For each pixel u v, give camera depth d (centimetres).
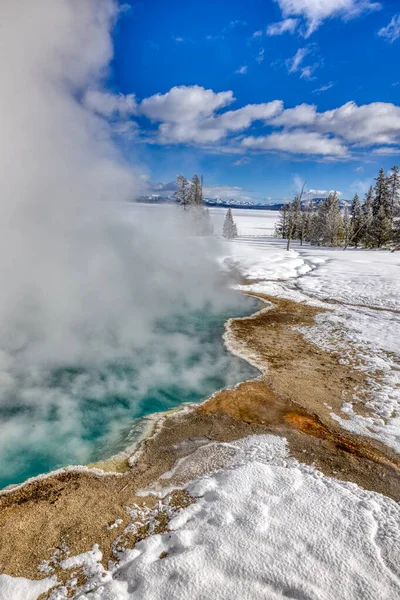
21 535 306
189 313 1037
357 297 1226
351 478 368
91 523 318
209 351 761
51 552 288
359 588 240
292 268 1809
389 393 565
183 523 309
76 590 255
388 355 728
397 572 250
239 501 323
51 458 434
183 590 243
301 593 237
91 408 547
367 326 916
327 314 1034
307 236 4106
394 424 478
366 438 446
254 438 445
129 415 526
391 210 3412
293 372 651
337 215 3481
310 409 518
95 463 415
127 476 386
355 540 277
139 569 263
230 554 268
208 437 453
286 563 259
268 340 823
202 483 356
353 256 2359
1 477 404
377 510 312
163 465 401
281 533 285
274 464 386
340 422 483
